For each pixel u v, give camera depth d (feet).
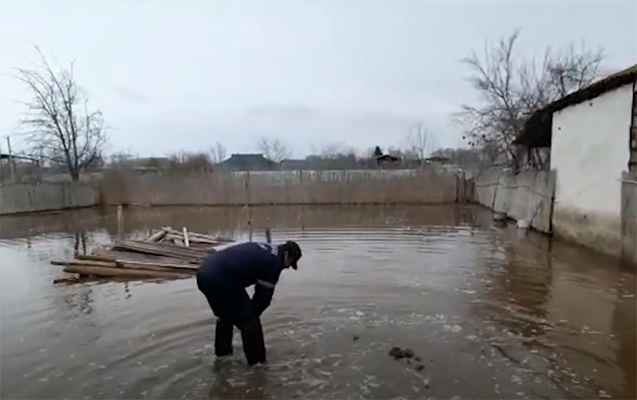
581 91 32.81
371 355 15.06
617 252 29.37
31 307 20.89
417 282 24.22
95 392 12.93
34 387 13.29
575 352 15.03
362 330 17.25
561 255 31.04
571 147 36.06
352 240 38.70
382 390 12.82
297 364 14.44
